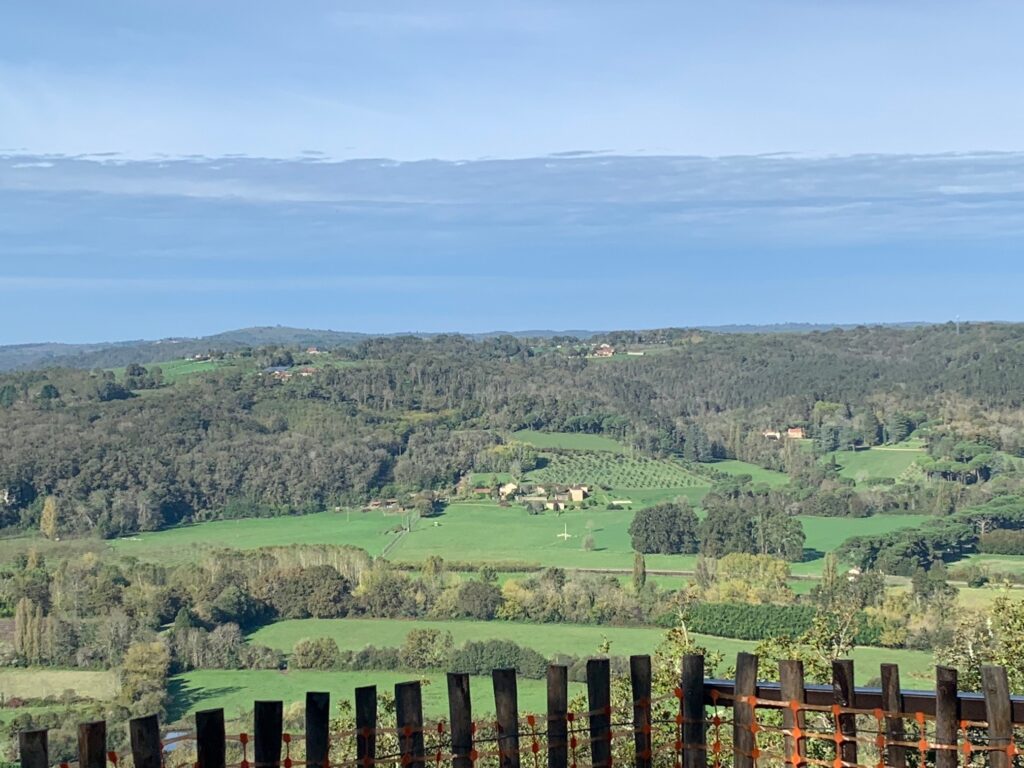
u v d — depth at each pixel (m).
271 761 4.08
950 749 4.22
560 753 4.49
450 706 4.35
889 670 4.32
